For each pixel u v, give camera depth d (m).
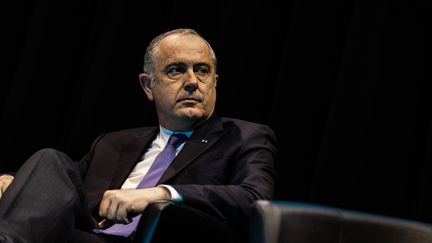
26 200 3.17
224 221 3.48
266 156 4.09
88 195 4.22
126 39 5.79
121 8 5.82
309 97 5.19
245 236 3.55
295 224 2.82
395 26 4.93
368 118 4.85
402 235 2.96
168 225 3.08
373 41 4.91
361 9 4.98
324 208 2.93
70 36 5.99
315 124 5.17
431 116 4.80
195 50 4.39
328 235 2.88
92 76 5.72
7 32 6.12
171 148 4.28
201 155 4.14
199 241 3.15
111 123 5.68
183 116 4.30
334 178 4.84
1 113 6.04
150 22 5.85
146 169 4.33
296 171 5.14
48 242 3.15
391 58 4.90
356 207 4.78
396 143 4.82
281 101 5.21
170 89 4.36
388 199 4.78
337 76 5.07
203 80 4.37
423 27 4.91
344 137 4.86
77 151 5.61
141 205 3.33
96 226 3.49
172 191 3.43
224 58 5.43
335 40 5.23
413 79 4.87
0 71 6.06
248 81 5.37
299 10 5.28
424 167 4.57
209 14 5.65
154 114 5.68
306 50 5.24
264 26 5.44
